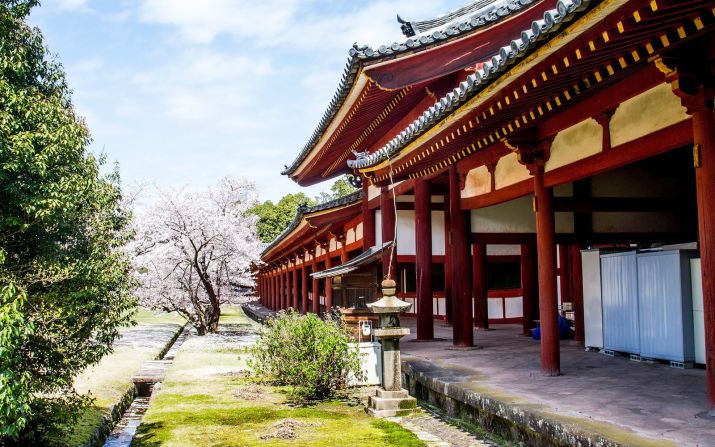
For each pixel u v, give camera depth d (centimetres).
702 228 597
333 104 1530
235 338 2084
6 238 654
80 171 716
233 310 5191
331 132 1716
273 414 914
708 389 602
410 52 1254
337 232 2380
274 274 4584
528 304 1698
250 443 739
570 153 866
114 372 1290
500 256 2352
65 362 686
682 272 950
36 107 648
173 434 788
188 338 2086
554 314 913
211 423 853
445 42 1279
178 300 2302
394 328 921
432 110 926
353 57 1248
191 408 958
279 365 1130
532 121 868
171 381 1202
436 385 905
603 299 1148
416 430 805
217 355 1600
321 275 1405
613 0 519
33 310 654
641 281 1038
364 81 1320
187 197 2284
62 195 639
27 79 736
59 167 664
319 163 2138
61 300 671
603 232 1267
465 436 750
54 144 645
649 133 711
